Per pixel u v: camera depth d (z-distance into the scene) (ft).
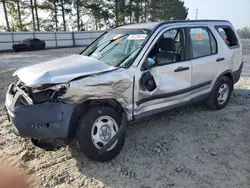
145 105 11.84
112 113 10.72
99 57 12.51
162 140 12.58
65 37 113.29
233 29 16.89
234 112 16.16
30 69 11.03
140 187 9.19
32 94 9.56
